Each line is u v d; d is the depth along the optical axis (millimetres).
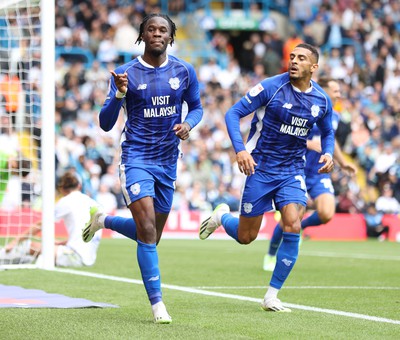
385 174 52906
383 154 53719
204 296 18984
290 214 16766
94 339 12648
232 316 15586
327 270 26656
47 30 24859
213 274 24625
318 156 24984
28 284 20828
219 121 55281
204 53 63562
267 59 61531
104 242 41281
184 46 63875
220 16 65500
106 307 16484
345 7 65500
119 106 14953
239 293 19703
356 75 61125
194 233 48094
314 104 16969
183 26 65250
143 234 15023
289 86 16906
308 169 25156
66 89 53844
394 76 62125
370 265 28875
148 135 15375
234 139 16656
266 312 16234
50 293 18859
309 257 32969
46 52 24875
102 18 59812
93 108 53594
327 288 21094
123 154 15492
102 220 17172
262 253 34406
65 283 21172
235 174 51562
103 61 58500
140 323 14438
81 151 49406
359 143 55406
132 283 21359
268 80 16984
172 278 23359
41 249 25594
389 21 65250
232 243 42281
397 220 49469
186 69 15594
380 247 40906
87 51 58531
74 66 54906
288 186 17109
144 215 15047
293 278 23797
